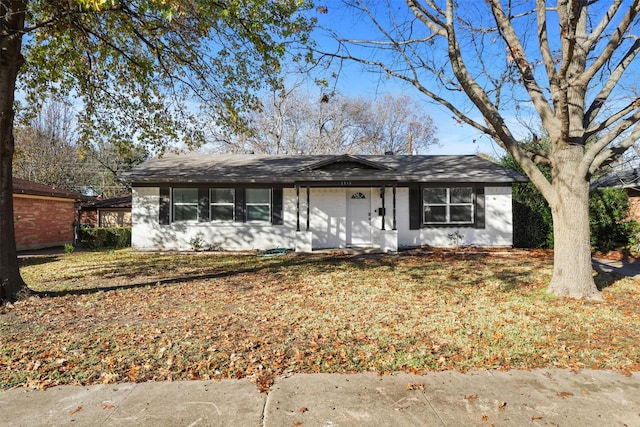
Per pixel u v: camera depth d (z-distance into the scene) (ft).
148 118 39.14
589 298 22.26
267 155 59.88
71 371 12.82
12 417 10.16
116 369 12.98
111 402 10.92
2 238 21.53
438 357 13.94
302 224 48.67
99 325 17.67
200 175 46.34
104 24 30.19
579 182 22.80
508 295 23.39
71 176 108.88
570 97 22.93
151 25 29.45
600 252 43.52
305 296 23.44
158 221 48.01
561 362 13.52
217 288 25.93
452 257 41.01
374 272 31.86
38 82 31.99
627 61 23.36
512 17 25.26
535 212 49.83
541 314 19.29
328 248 48.29
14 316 19.07
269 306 21.06
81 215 87.25
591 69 21.84
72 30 26.89
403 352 14.35
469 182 47.93
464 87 23.25
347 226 49.70
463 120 25.32
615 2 22.27
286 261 38.70
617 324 17.66
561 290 23.13
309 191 48.21
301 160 55.21
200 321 18.30
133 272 32.68
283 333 16.51
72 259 41.34
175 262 38.47
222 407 10.66
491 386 11.84
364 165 46.96
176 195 48.39
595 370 12.99
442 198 48.91
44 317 18.90
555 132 23.24
